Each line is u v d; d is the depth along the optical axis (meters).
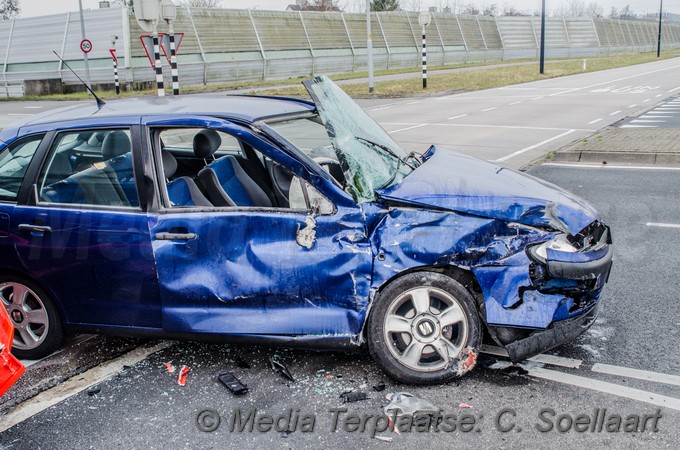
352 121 4.12
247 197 4.13
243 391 3.55
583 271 3.39
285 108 4.15
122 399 3.56
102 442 3.15
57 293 3.92
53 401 3.57
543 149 11.48
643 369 3.67
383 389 3.53
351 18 45.75
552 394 3.42
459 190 3.54
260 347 4.12
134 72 32.88
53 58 35.59
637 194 8.03
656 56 66.88
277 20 40.25
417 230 3.43
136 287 3.73
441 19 55.19
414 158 4.43
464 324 3.49
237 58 37.12
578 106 18.75
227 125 3.69
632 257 5.70
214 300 3.63
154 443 3.12
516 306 3.39
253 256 3.55
